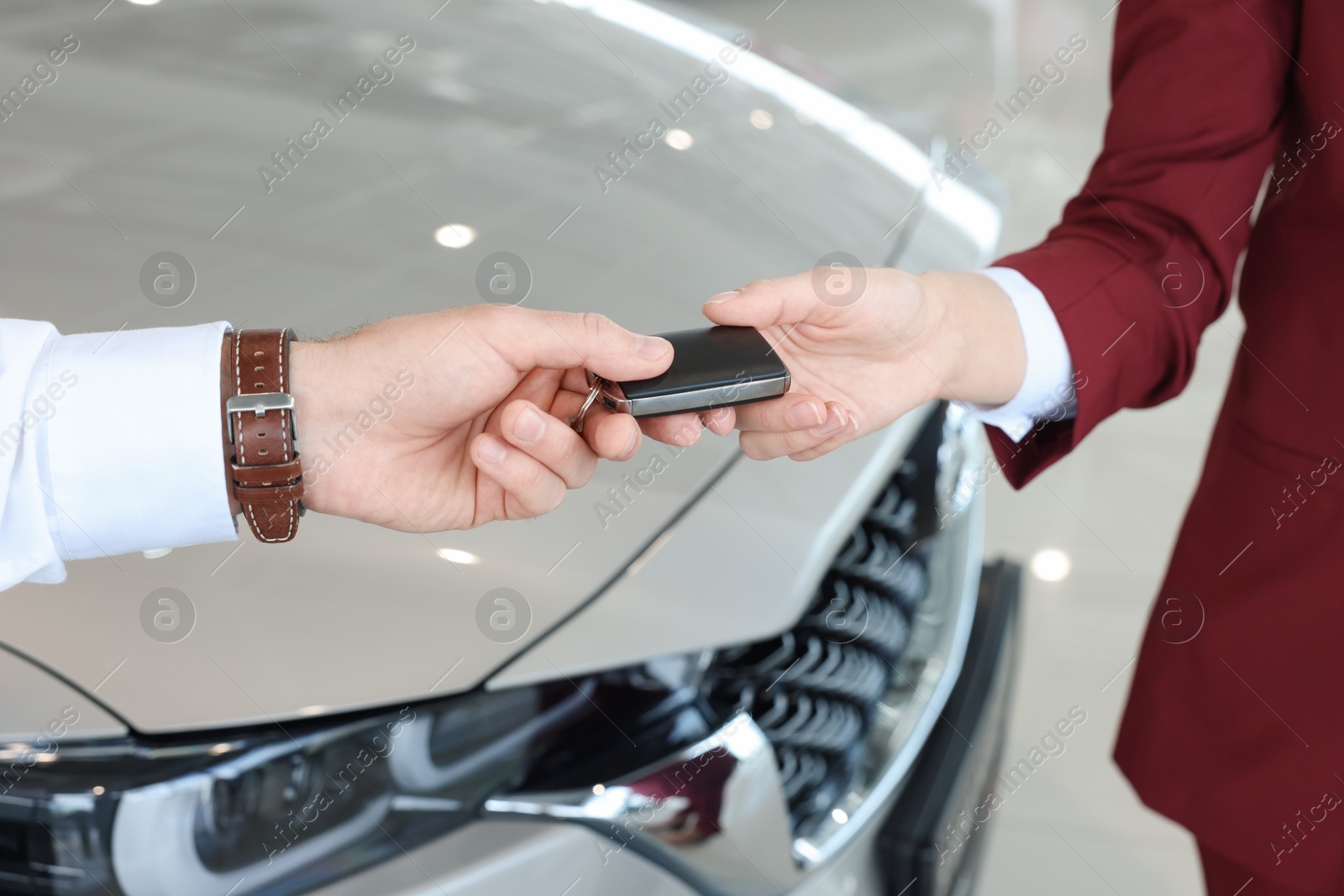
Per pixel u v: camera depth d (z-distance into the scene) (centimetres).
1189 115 88
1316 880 84
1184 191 88
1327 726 82
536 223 121
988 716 131
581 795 89
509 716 89
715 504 100
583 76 153
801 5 489
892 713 124
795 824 107
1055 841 157
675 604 94
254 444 73
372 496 82
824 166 145
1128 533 211
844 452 111
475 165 129
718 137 144
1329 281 80
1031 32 442
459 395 78
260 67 143
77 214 116
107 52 143
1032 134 369
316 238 115
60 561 75
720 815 93
